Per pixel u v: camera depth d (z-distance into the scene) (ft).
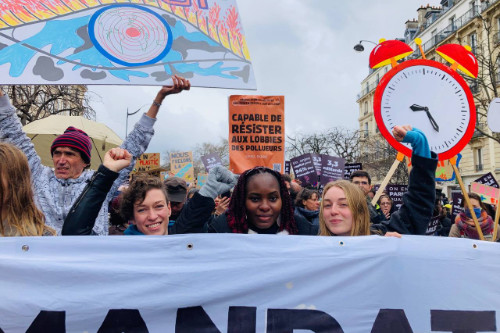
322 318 6.40
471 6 107.04
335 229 7.68
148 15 8.92
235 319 6.32
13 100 43.98
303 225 8.73
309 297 6.43
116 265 6.28
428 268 6.62
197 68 8.77
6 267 6.08
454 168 10.59
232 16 9.34
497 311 6.59
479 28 95.76
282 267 6.47
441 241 6.72
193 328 6.26
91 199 6.86
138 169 31.04
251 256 6.47
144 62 8.57
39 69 8.00
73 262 6.23
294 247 6.55
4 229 6.31
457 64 11.40
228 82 8.82
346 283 6.51
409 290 6.55
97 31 8.52
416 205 7.82
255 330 6.32
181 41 8.91
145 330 6.19
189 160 34.86
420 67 10.89
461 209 21.63
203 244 6.44
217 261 6.41
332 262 6.54
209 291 6.31
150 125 9.19
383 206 18.65
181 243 6.43
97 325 6.13
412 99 10.80
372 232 8.13
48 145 20.83
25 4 8.34
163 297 6.24
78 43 8.36
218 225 8.59
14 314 6.02
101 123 23.67
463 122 10.68
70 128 9.07
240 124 13.46
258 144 13.44
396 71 10.89
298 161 23.88
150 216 7.57
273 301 6.40
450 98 10.77
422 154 7.72
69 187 8.65
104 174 6.92
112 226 11.43
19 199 6.33
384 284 6.54
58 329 6.05
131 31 8.73
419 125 10.69
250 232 8.37
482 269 6.67
